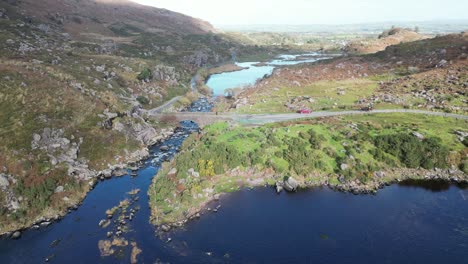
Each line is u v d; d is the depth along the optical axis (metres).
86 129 90.06
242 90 165.38
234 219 61.38
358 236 55.81
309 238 55.50
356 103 121.00
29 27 185.38
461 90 118.38
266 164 78.12
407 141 83.38
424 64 162.25
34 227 60.91
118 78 144.25
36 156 74.69
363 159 80.25
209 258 51.22
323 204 66.25
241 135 88.25
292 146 82.44
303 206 65.56
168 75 173.50
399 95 122.81
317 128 92.81
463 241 54.16
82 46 188.38
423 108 109.25
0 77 92.81
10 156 71.38
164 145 100.19
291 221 60.41
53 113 88.19
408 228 57.75
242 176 76.00
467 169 76.94
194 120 118.88
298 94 138.00
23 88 91.81
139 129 101.81
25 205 64.81
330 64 191.88
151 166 86.25
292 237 55.84
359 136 86.94
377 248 52.84
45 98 91.81
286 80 162.00
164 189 69.25
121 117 102.56
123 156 89.06
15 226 60.75
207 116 117.50
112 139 92.00
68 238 57.22
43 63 127.12
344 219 60.81
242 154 80.25
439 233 56.31
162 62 195.75
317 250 52.62
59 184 71.69
